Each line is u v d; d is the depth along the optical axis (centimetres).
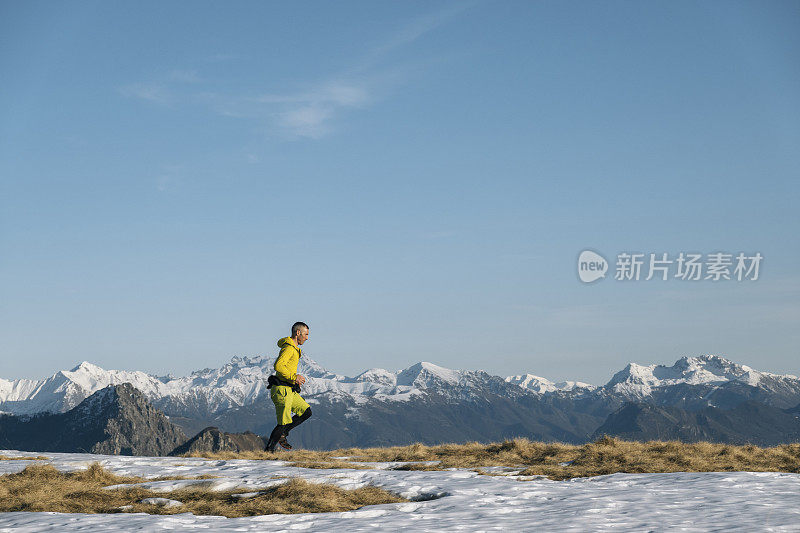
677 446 1727
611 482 1244
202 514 1020
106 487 1240
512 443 1859
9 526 878
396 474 1352
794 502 998
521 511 965
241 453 1897
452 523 880
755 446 1758
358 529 848
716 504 985
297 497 1095
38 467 1358
